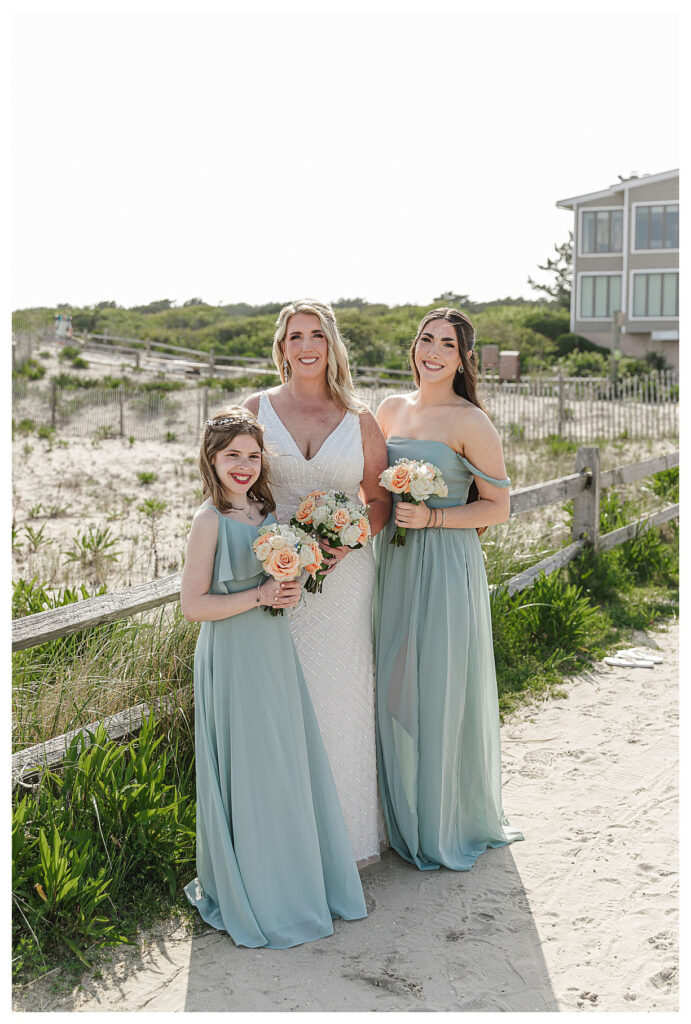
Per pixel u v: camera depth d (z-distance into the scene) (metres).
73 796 3.31
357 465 3.48
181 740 4.01
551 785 4.25
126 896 3.21
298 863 3.12
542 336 37.06
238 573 3.09
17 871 2.98
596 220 36.00
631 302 35.09
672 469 10.08
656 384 18.61
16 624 3.43
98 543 7.73
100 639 4.43
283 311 3.49
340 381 3.50
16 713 3.79
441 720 3.52
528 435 17.17
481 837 3.71
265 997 2.73
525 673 5.64
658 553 8.04
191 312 52.12
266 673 3.09
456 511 3.61
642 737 4.78
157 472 14.44
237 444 3.06
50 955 2.90
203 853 3.17
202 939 3.04
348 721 3.48
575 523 7.50
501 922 3.16
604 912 3.22
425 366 3.65
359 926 3.14
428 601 3.58
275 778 3.09
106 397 22.95
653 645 6.30
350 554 3.48
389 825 3.67
